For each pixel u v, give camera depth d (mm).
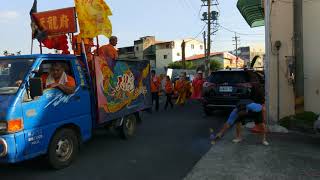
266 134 5520
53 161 3727
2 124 3211
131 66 5328
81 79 4184
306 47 6125
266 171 3660
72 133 3979
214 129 6172
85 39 4633
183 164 3988
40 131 3502
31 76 3533
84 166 3949
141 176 3584
